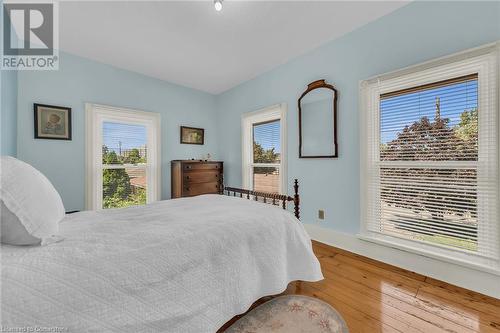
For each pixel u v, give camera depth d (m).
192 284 1.01
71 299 0.73
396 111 2.07
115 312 0.79
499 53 1.50
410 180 2.00
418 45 1.89
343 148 2.45
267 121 3.48
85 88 2.79
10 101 2.05
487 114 1.58
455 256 1.73
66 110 2.63
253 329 1.26
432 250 1.86
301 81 2.85
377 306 1.48
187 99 3.90
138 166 3.33
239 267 1.21
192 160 3.68
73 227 1.18
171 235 1.09
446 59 1.73
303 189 2.86
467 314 1.38
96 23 2.10
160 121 3.52
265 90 3.36
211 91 4.16
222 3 1.85
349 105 2.38
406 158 2.02
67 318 0.71
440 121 1.81
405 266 1.98
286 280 1.48
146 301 0.87
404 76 1.98
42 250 0.85
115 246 0.94
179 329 0.94
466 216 1.70
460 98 1.71
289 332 1.24
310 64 2.73
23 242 0.87
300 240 1.60
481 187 1.62
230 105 4.03
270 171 3.44
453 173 1.76
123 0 1.80
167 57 2.83
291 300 1.54
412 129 1.97
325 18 2.11
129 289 0.84
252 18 2.08
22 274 0.71
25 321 0.65
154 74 3.36
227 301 1.12
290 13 2.02
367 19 2.14
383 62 2.11
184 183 3.35
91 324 0.74
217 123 4.33
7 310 0.64
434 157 1.85
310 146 2.76
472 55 1.61
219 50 2.67
